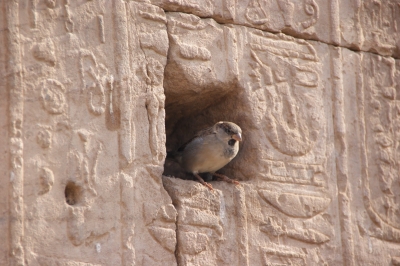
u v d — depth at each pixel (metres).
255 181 12.33
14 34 10.30
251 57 12.67
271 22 13.00
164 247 10.90
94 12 11.02
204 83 12.06
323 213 12.90
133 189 10.78
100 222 10.41
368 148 13.71
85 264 10.16
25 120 10.16
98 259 10.28
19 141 10.03
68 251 10.08
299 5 13.39
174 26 11.87
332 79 13.55
